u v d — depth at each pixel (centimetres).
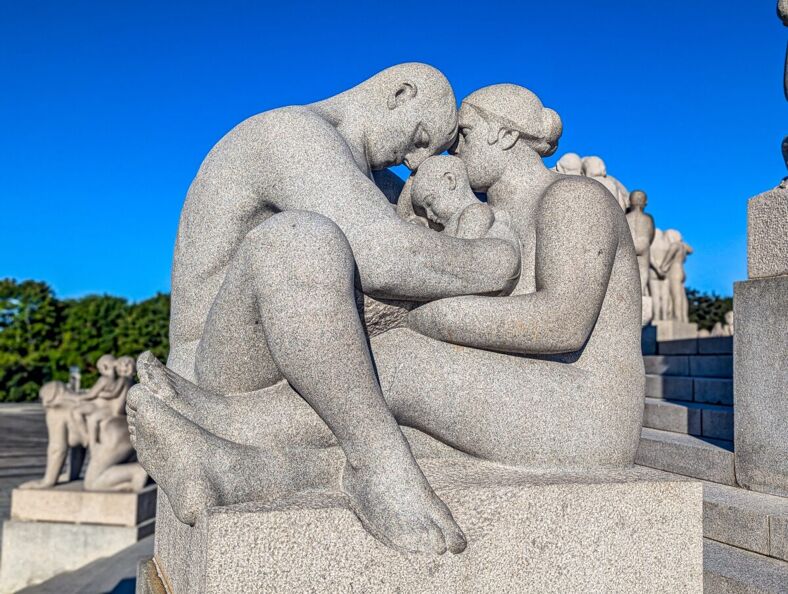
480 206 231
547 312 216
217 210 227
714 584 288
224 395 208
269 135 216
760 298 359
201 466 178
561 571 199
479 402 213
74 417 750
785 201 351
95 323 3575
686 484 216
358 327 186
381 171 286
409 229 205
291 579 171
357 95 247
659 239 1222
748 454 363
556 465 219
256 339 199
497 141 255
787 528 298
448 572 185
